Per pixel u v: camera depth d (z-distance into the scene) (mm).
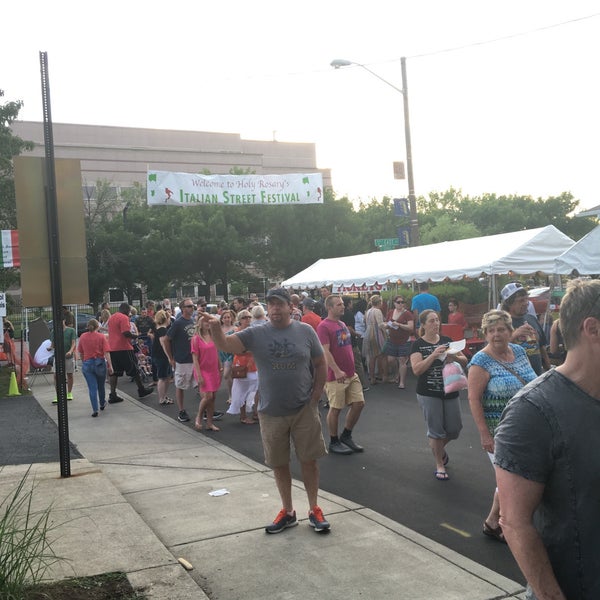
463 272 14391
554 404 1809
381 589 3838
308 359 4863
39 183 6426
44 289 6383
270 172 96938
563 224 59750
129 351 12203
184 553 4465
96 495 5543
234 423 9648
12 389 13219
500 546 4520
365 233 46344
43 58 6355
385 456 7156
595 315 1793
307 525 4961
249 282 44125
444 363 6117
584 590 1759
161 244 41438
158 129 85875
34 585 3553
